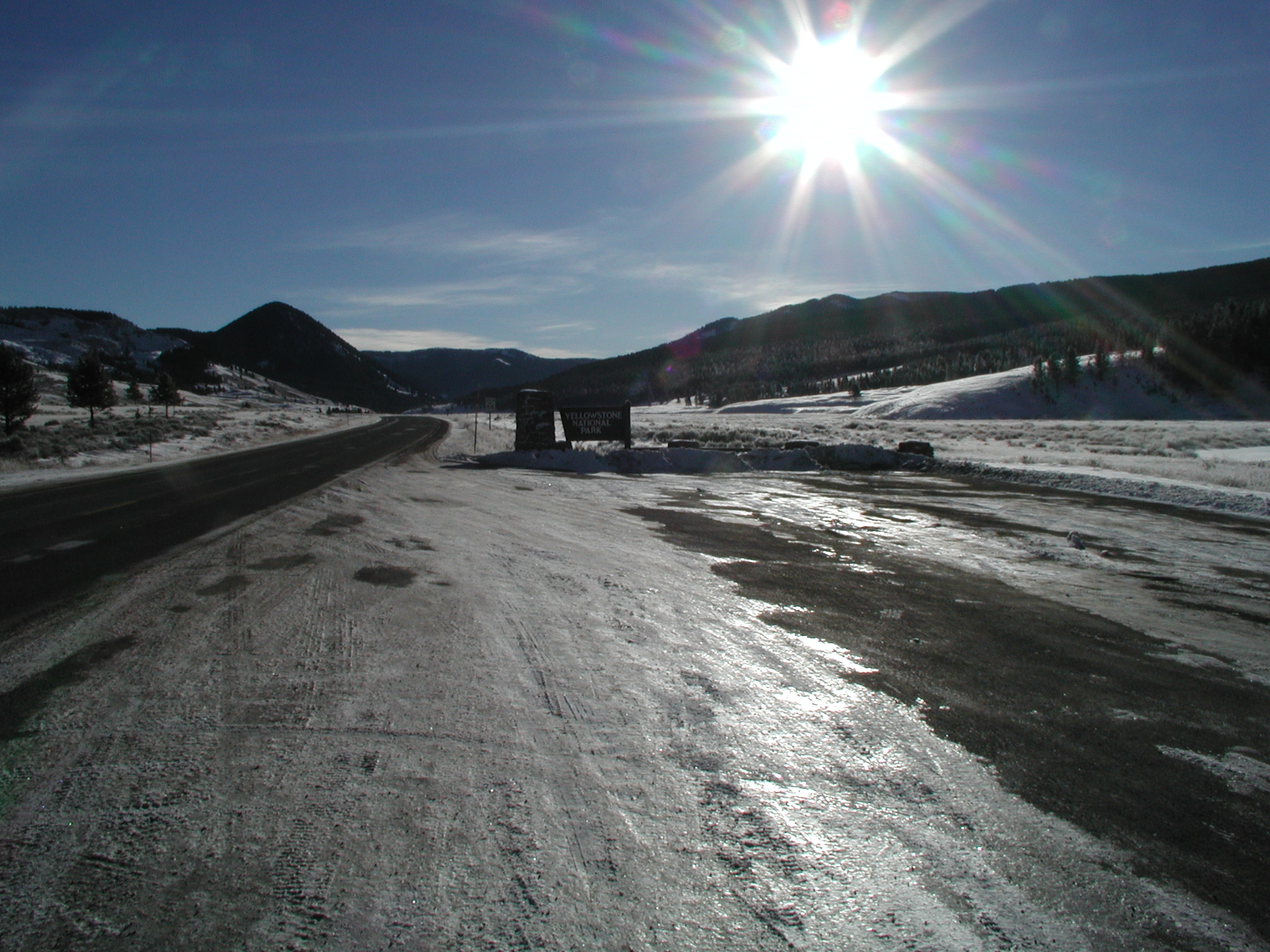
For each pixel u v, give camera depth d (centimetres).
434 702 434
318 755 368
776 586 728
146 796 327
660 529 1065
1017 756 383
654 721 414
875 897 271
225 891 266
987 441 3750
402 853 290
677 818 319
